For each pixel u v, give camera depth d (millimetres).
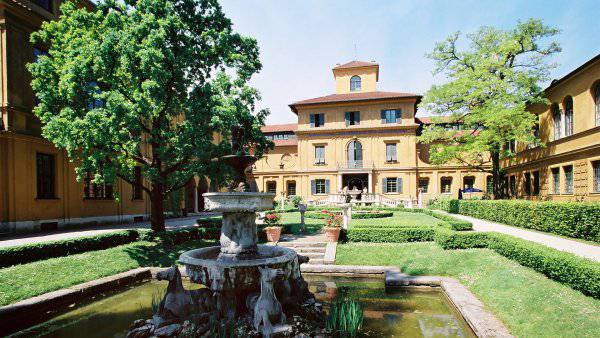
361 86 43156
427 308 7598
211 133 13695
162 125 13953
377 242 13695
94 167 12438
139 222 23234
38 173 17062
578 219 11492
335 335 6008
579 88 18578
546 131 22516
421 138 26656
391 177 38562
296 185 41281
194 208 35594
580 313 5551
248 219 7625
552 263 7094
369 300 8195
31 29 16938
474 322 6027
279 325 5852
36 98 17031
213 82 13445
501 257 9641
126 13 13711
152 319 6605
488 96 22766
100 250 11914
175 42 13102
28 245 9836
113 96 11680
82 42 12164
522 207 15172
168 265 11562
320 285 9656
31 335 6496
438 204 31234
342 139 39688
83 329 6738
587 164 17688
